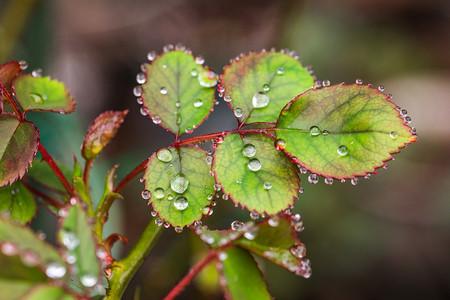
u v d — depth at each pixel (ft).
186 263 1.46
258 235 0.68
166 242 1.69
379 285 1.69
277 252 0.68
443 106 2.25
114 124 0.73
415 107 2.28
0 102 0.68
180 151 0.70
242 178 0.68
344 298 1.63
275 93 0.71
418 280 1.71
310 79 0.72
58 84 0.73
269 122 0.70
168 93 0.72
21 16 1.31
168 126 0.71
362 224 1.82
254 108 0.71
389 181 2.05
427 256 1.78
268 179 0.68
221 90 0.71
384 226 1.84
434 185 2.01
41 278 0.59
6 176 0.68
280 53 0.73
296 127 0.69
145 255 0.72
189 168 0.69
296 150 0.69
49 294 0.59
